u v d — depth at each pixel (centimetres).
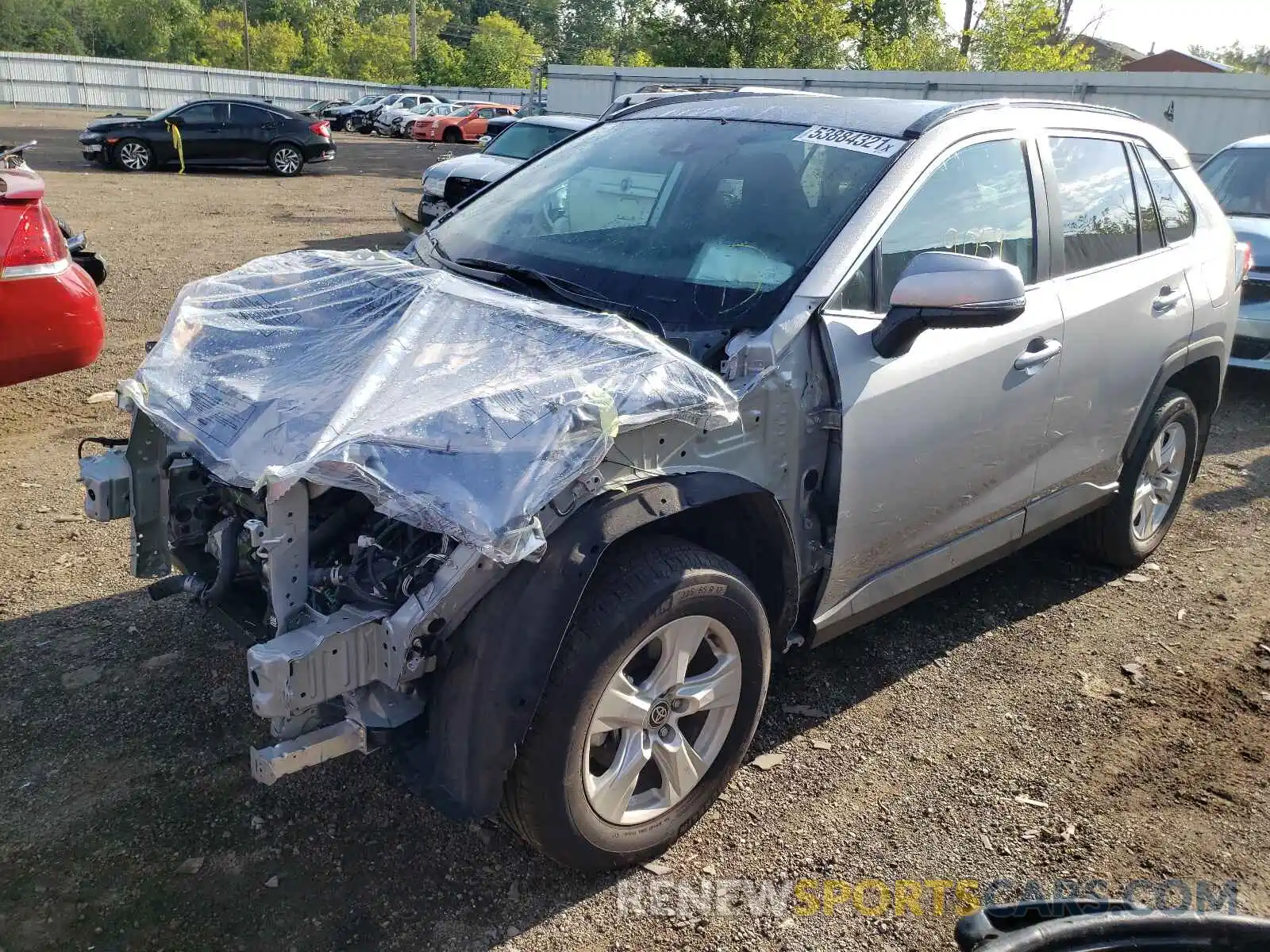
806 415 294
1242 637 427
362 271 330
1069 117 411
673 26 3478
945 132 348
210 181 2000
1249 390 825
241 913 261
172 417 279
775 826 303
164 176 2027
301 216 1555
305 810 299
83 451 563
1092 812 316
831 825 304
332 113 4403
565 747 248
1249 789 329
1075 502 419
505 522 221
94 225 1337
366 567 254
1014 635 422
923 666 395
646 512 249
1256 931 178
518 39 7819
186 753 321
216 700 347
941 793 321
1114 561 475
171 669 363
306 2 9256
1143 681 391
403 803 304
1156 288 425
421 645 240
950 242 342
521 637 236
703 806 293
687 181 356
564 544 239
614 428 239
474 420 237
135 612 399
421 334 279
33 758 316
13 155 655
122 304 910
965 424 341
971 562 378
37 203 539
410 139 4034
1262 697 382
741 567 305
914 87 1958
